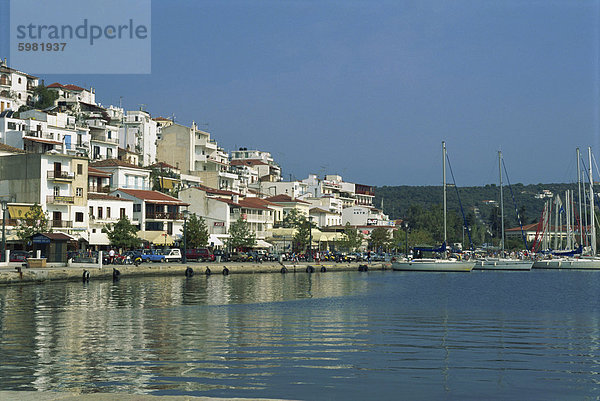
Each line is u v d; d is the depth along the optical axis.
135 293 56.19
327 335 31.94
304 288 68.62
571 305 53.19
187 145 158.38
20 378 20.89
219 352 26.27
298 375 22.22
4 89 142.25
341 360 25.11
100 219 104.56
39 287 61.47
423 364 24.70
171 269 85.00
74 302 47.31
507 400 19.55
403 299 56.97
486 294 66.12
